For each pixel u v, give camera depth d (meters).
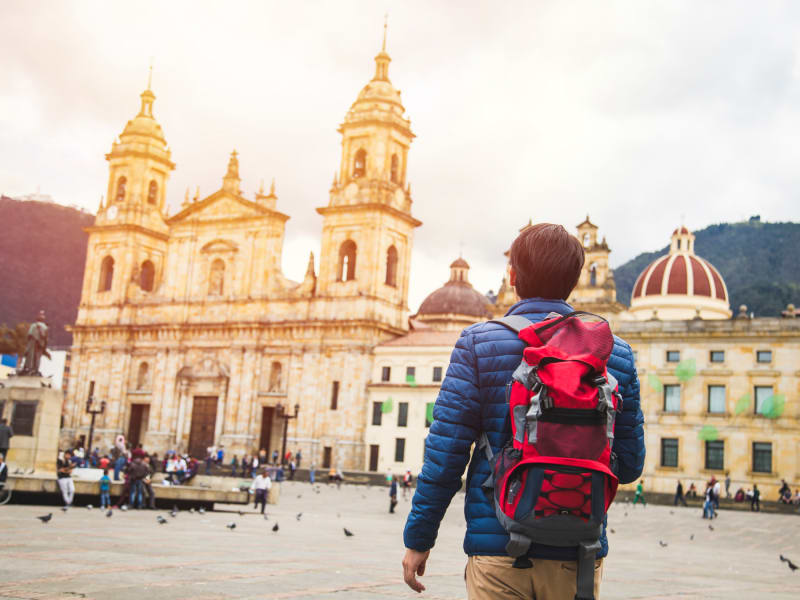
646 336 87.50
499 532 5.09
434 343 102.12
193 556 16.11
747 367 83.25
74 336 123.00
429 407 99.75
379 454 101.50
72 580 11.40
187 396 114.00
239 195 116.19
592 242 99.81
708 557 30.91
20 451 42.25
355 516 47.81
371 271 106.56
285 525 33.56
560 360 4.95
